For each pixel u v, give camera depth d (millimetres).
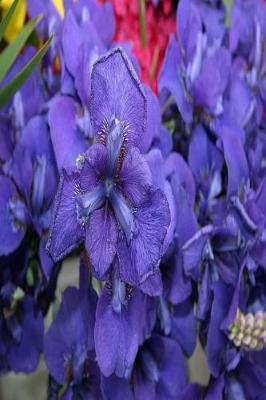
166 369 556
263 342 558
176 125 586
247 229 542
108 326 491
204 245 533
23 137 523
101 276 471
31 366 558
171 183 530
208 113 572
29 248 540
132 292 501
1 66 526
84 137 519
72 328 532
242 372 574
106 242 470
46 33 560
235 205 544
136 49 612
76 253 561
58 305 556
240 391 572
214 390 556
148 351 558
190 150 566
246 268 552
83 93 520
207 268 542
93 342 522
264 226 550
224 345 550
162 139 539
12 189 524
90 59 523
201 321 574
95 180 464
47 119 530
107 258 471
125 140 467
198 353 646
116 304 493
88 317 520
